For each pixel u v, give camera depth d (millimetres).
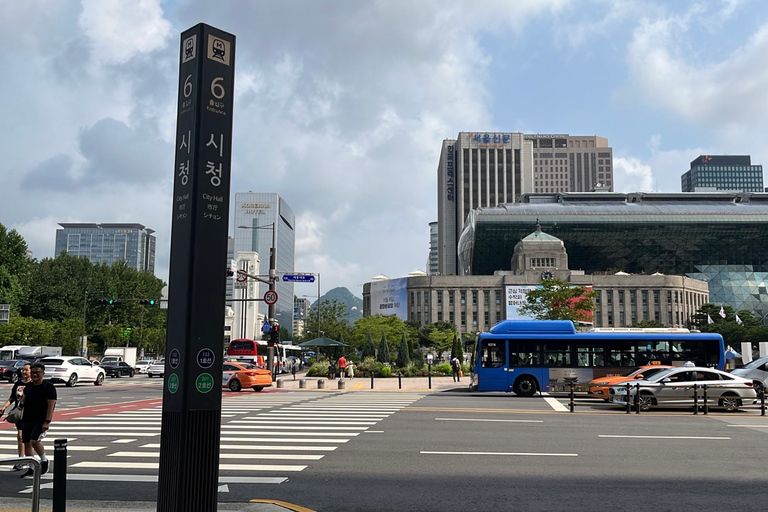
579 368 31844
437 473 11031
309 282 40125
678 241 164875
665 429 17562
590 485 10070
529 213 164250
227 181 6426
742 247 166625
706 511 8523
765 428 18016
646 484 10164
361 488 9859
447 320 148500
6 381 46438
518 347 32281
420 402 27156
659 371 27312
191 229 6168
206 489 6074
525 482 10289
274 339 39531
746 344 55906
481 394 33594
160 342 94750
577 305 67312
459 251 188250
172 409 6129
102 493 9477
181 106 6520
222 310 6301
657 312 145500
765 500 9141
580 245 166375
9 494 9453
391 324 110875
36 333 72250
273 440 15016
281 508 8422
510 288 146375
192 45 6465
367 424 18312
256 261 167375
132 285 91312
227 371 34875
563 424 18656
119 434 15961
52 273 83875
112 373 57469
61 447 6316
